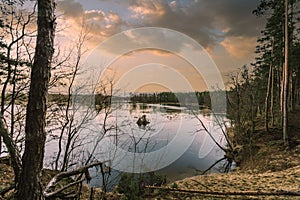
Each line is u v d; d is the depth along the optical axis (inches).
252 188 249.3
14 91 233.1
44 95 94.3
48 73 96.0
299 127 666.2
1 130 96.6
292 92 903.7
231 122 732.7
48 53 96.0
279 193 213.3
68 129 242.4
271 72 756.0
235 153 627.8
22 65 239.1
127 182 242.7
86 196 228.2
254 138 662.5
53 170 226.2
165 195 245.1
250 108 740.7
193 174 429.7
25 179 91.2
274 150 538.6
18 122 223.8
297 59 721.6
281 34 650.2
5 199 132.4
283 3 593.3
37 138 92.0
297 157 453.4
